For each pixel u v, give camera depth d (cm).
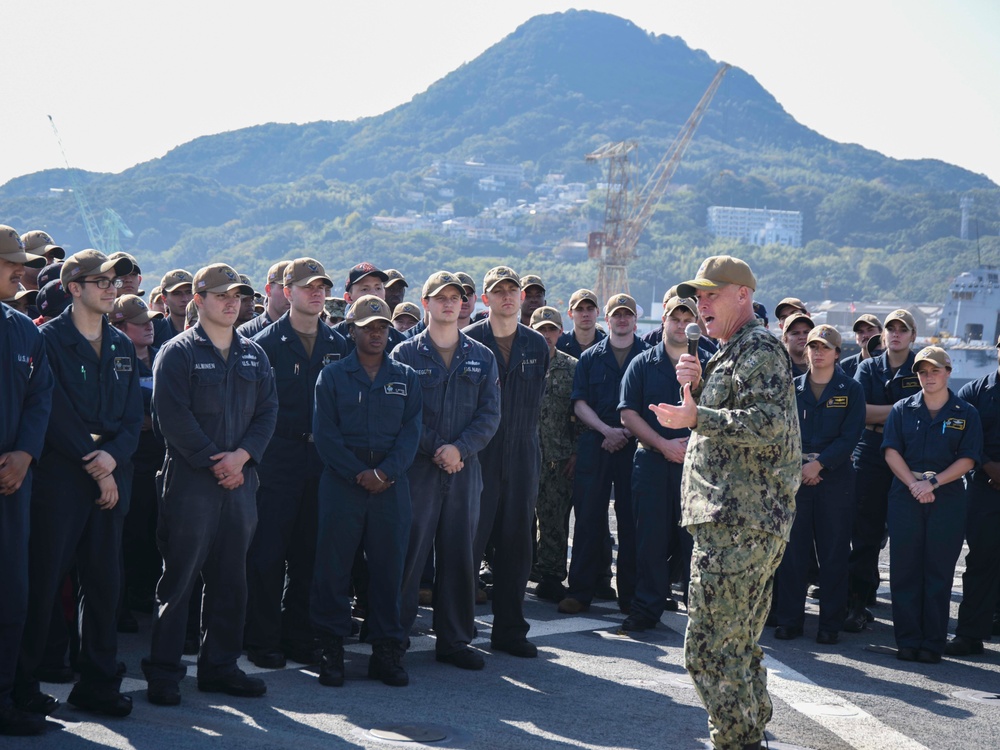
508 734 511
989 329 8219
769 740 520
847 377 780
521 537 677
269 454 641
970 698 630
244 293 563
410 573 631
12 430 484
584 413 812
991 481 755
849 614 820
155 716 509
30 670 504
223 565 558
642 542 750
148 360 731
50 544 506
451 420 641
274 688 576
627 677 630
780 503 461
